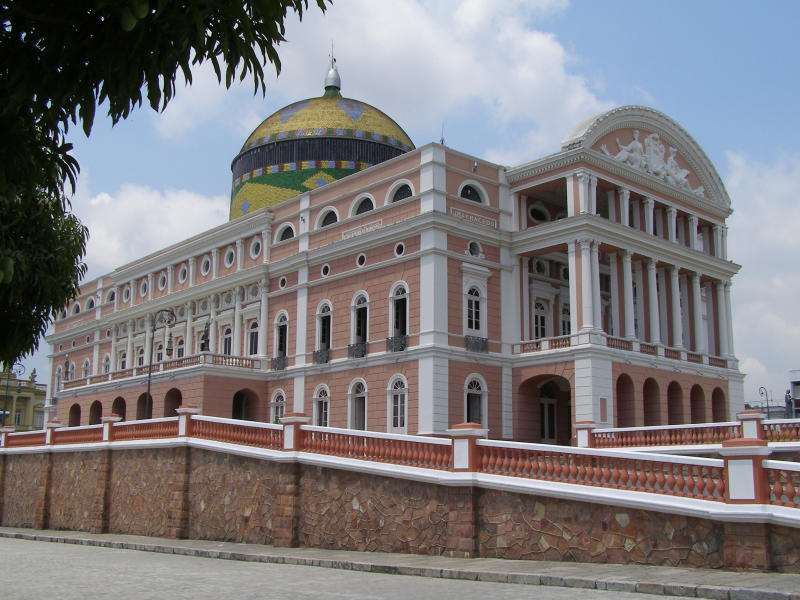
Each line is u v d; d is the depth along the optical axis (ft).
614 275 117.91
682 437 86.79
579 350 108.88
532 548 51.55
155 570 52.80
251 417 135.03
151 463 82.12
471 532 54.08
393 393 113.19
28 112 27.35
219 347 147.84
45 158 29.01
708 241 138.31
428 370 107.86
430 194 111.75
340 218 127.54
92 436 92.22
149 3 23.67
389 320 115.55
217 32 26.18
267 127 165.37
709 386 128.16
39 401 256.93
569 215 114.32
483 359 113.60
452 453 56.44
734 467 43.24
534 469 52.49
